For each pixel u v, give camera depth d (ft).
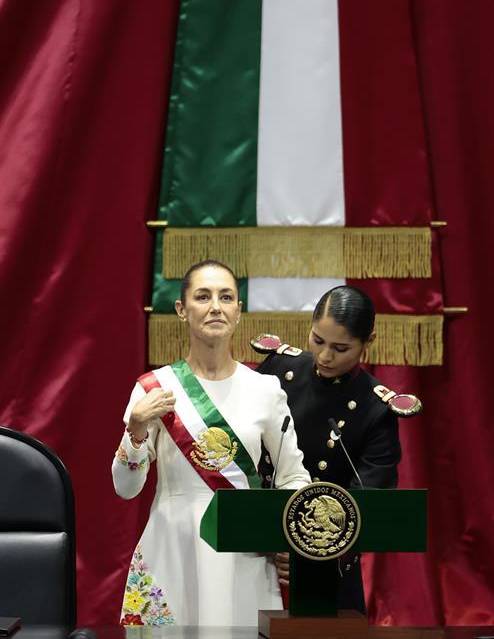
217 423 38.27
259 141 58.18
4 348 57.57
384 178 58.18
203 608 37.01
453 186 58.49
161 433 38.86
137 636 30.07
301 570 30.42
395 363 57.72
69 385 57.52
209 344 38.75
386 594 57.67
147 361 58.59
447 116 58.44
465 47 58.54
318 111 58.13
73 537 36.40
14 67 58.18
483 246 58.59
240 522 30.14
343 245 58.03
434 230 58.44
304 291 58.03
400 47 58.39
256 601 37.35
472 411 58.23
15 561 35.60
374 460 41.24
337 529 30.12
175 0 58.70
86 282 57.93
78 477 57.47
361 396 41.96
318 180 58.03
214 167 58.29
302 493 30.14
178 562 37.55
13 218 57.57
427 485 58.29
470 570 58.18
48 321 57.67
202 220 58.18
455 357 58.65
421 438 58.03
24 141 57.88
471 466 58.08
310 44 58.23
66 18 58.13
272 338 44.98
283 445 39.09
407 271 57.88
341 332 39.73
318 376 42.37
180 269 58.08
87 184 58.03
